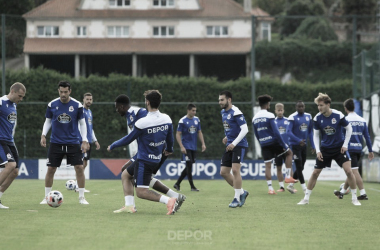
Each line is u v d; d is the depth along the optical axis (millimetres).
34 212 31016
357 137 43250
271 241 22047
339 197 43031
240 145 35156
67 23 172125
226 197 43781
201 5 178375
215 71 175500
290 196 45812
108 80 119188
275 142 48219
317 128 37406
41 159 78625
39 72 117188
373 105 79438
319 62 169750
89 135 49531
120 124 99000
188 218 28828
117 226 25516
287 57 168500
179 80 119875
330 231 24953
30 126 94250
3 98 33094
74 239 21922
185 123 53375
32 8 182875
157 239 22062
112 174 78875
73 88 118688
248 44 172375
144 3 176875
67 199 40281
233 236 23109
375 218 29828
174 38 175125
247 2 179875
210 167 79125
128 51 169000
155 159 30172
